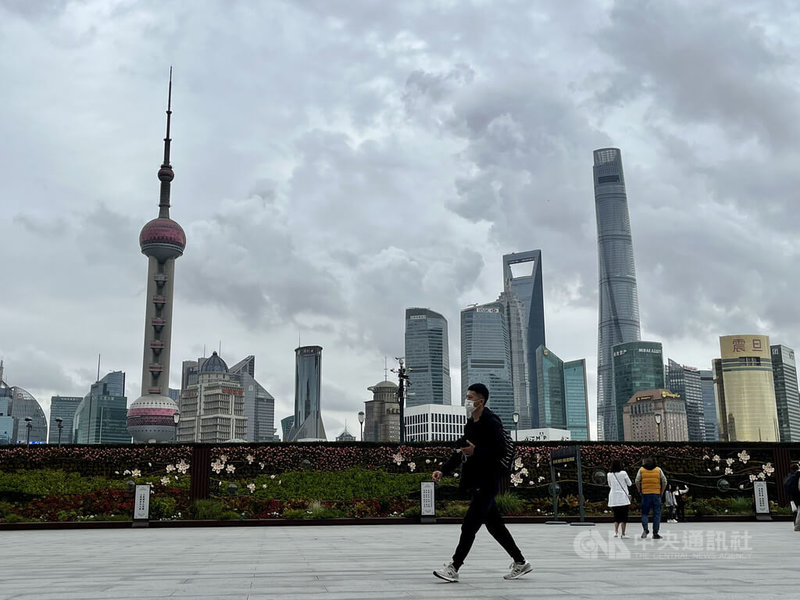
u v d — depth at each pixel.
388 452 33.00
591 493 32.72
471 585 7.16
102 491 29.97
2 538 20.00
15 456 31.58
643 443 33.81
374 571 8.88
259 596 6.32
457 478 32.06
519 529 23.03
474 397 8.04
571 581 7.47
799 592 6.41
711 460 33.84
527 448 33.09
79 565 10.33
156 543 16.73
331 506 30.34
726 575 8.04
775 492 33.66
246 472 32.16
